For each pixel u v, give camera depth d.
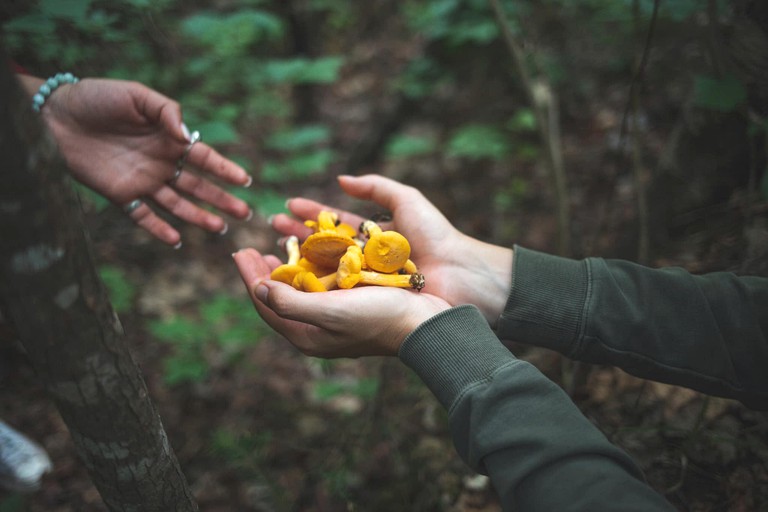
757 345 1.34
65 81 1.83
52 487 2.38
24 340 0.90
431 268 1.66
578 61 4.05
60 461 2.48
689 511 1.67
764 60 1.80
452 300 1.62
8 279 0.82
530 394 1.12
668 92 3.42
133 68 2.95
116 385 0.98
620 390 2.06
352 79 5.88
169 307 3.50
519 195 3.74
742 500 1.64
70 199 0.83
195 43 4.09
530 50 3.19
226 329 3.26
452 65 4.52
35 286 0.83
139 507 1.17
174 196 2.02
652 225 2.42
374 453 2.35
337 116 5.43
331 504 2.25
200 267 3.80
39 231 0.78
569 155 3.80
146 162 1.93
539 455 1.02
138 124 1.86
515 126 3.92
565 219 2.52
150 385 3.01
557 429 1.06
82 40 2.41
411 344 1.27
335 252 1.58
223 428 2.76
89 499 2.33
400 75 5.33
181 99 3.40
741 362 1.35
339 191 4.52
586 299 1.42
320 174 4.66
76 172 1.90
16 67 1.86
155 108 1.80
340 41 6.27
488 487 2.06
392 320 1.36
